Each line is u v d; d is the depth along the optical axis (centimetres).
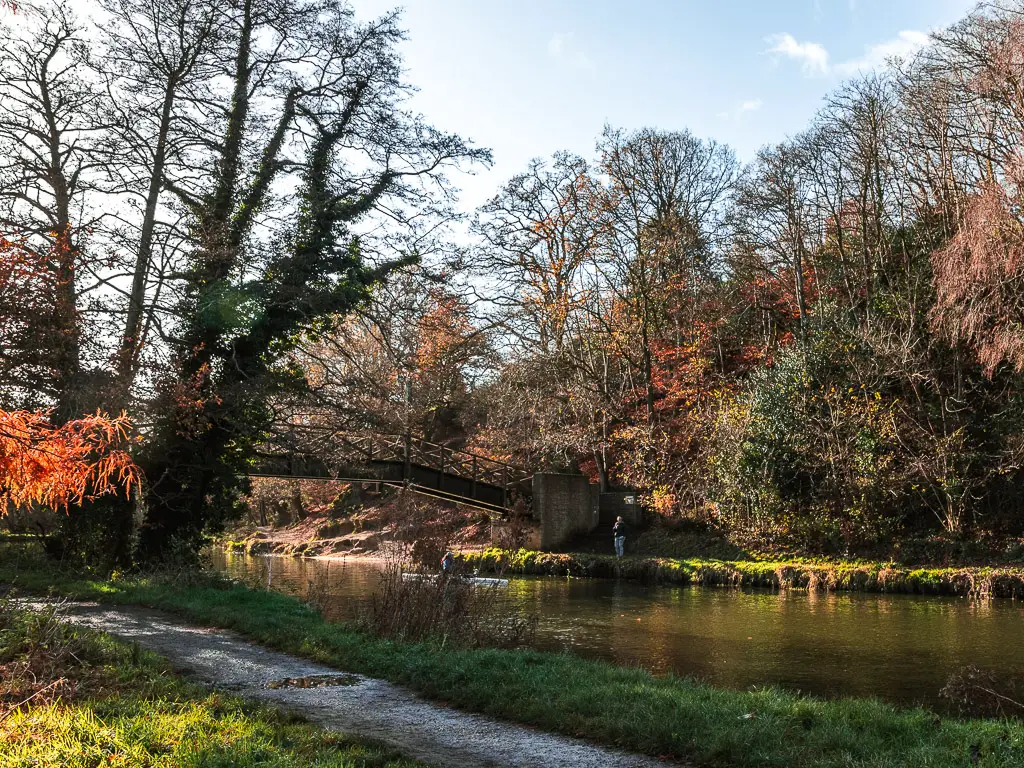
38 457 489
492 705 753
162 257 1777
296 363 2019
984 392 2591
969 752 601
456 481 3062
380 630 1104
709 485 3017
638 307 3362
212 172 1838
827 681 1094
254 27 1928
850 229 3297
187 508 1886
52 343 1377
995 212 2155
